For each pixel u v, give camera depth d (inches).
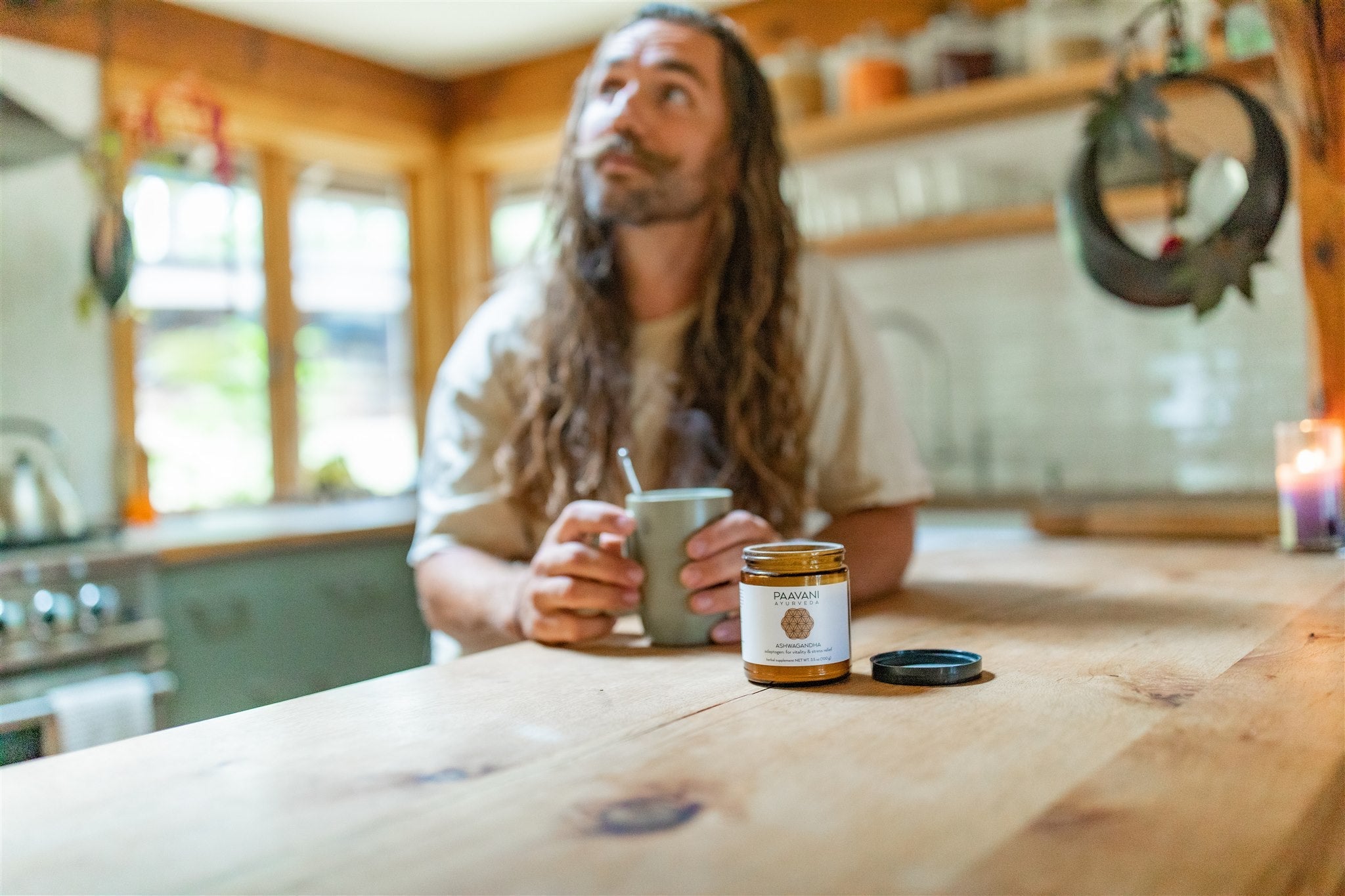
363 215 159.5
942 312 137.4
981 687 30.8
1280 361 116.6
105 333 121.0
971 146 133.1
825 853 19.2
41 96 114.3
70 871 19.6
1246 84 52.9
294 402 147.9
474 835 20.6
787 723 27.9
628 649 39.7
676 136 52.1
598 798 22.5
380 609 123.3
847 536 51.4
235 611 106.2
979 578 53.1
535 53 153.3
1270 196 46.3
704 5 141.7
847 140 134.9
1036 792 21.9
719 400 55.5
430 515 54.6
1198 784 22.1
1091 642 36.4
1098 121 49.7
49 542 96.8
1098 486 126.3
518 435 54.7
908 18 132.3
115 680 90.2
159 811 22.6
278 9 132.9
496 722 29.0
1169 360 123.2
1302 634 36.5
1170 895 17.2
